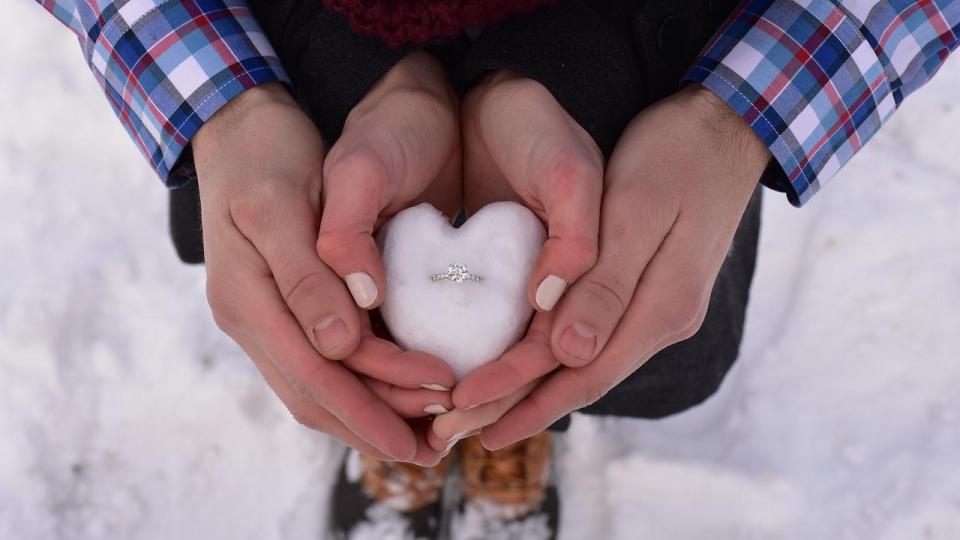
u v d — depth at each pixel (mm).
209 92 652
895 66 671
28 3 1092
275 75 664
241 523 881
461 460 878
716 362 791
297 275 599
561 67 645
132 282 961
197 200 762
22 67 1065
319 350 597
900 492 873
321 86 674
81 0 671
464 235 622
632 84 665
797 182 667
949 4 664
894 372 923
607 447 901
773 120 649
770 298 977
